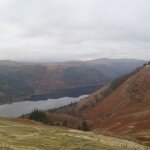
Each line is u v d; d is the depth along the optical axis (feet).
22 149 130.82
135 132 451.94
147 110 616.80
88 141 172.76
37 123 297.53
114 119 652.48
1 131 179.83
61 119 593.42
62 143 159.02
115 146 172.55
